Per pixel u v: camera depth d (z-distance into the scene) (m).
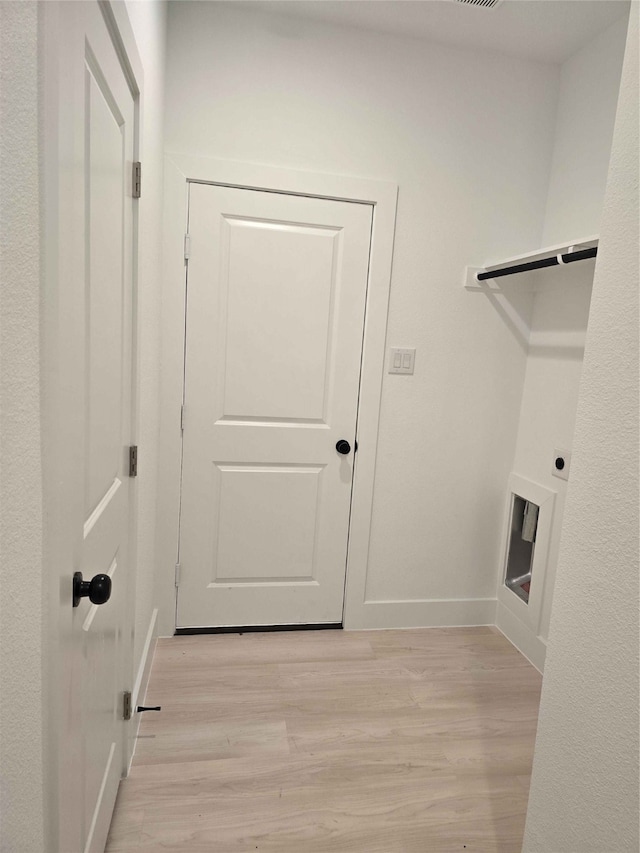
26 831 0.66
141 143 1.43
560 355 2.33
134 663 1.69
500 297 2.51
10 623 0.59
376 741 1.83
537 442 2.46
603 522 0.93
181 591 2.43
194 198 2.19
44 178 0.63
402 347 2.46
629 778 0.85
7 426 0.56
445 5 2.05
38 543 0.66
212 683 2.10
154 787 1.59
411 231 2.40
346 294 2.38
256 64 2.19
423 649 2.45
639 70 0.90
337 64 2.25
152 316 1.88
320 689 2.10
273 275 2.30
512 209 2.48
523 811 1.58
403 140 2.34
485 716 2.00
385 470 2.53
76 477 0.86
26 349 0.60
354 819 1.52
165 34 2.05
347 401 2.45
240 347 2.32
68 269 0.75
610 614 0.90
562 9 2.03
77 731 0.93
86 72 0.86
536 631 2.37
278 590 2.52
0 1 0.51
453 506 2.62
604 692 0.91
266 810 1.54
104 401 1.10
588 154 2.24
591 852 0.92
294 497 2.46
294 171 2.24
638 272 0.88
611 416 0.92
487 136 2.42
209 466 2.37
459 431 2.57
